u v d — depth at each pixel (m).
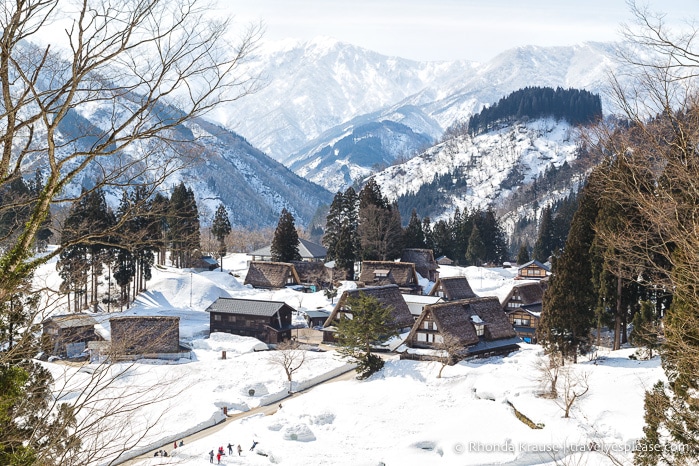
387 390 48.50
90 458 10.08
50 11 7.86
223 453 36.78
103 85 8.67
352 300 54.25
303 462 34.94
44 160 10.78
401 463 33.94
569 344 47.56
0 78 7.88
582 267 47.41
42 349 10.73
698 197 12.30
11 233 9.91
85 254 47.06
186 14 8.21
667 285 15.99
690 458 19.42
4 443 9.44
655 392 22.48
